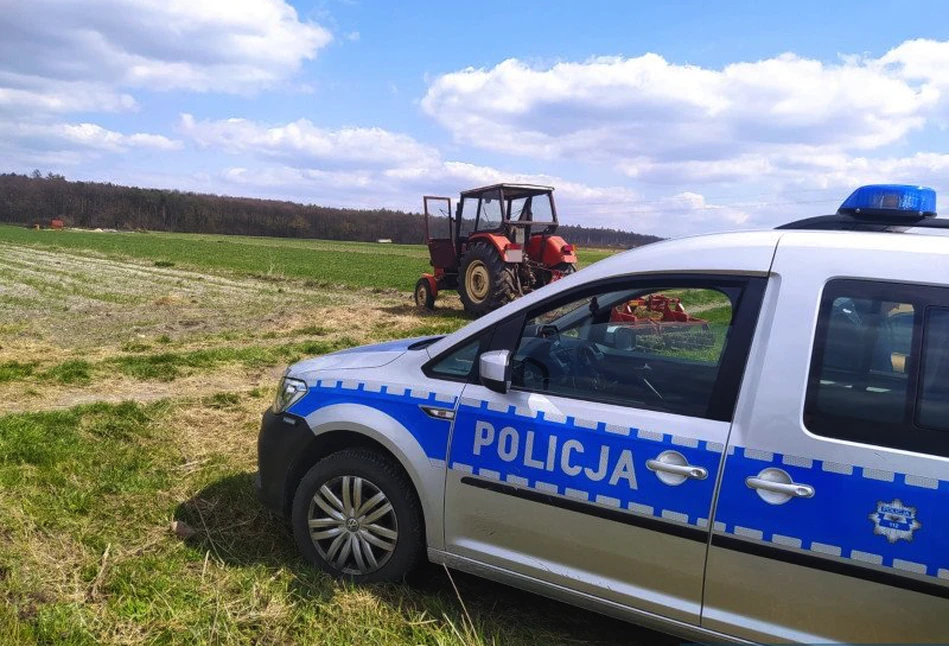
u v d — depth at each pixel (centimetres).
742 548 249
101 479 447
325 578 337
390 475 329
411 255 6109
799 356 252
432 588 343
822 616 238
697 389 272
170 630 291
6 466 454
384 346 392
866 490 231
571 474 283
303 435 352
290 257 4588
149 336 1209
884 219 274
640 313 298
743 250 276
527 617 323
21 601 303
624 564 275
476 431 308
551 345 312
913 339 240
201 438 561
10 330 1221
